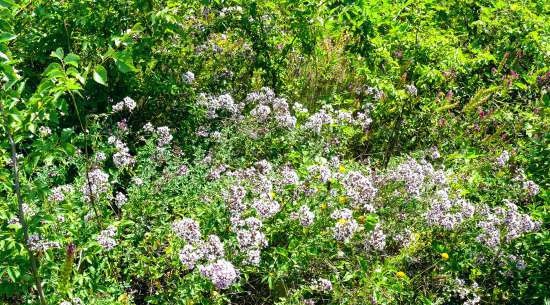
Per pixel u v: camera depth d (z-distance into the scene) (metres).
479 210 5.04
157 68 6.20
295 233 4.48
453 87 7.54
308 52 6.91
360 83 7.39
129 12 5.85
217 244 3.89
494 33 8.85
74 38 5.65
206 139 5.75
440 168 6.11
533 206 5.22
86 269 3.94
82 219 4.21
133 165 5.05
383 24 7.64
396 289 4.22
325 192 4.74
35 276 3.31
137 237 4.34
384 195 5.10
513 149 6.48
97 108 5.82
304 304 4.07
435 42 7.59
